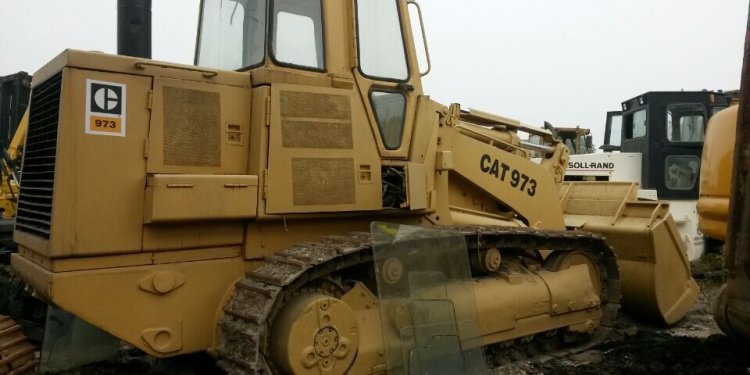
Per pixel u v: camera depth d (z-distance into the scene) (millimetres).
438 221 5078
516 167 5840
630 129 12359
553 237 5332
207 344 3959
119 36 5355
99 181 3623
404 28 4930
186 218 3732
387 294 4062
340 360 3885
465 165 5430
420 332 4156
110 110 3674
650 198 10711
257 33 4344
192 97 3947
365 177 4473
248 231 4113
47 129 3871
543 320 5277
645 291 6453
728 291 4117
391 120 4727
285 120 4113
